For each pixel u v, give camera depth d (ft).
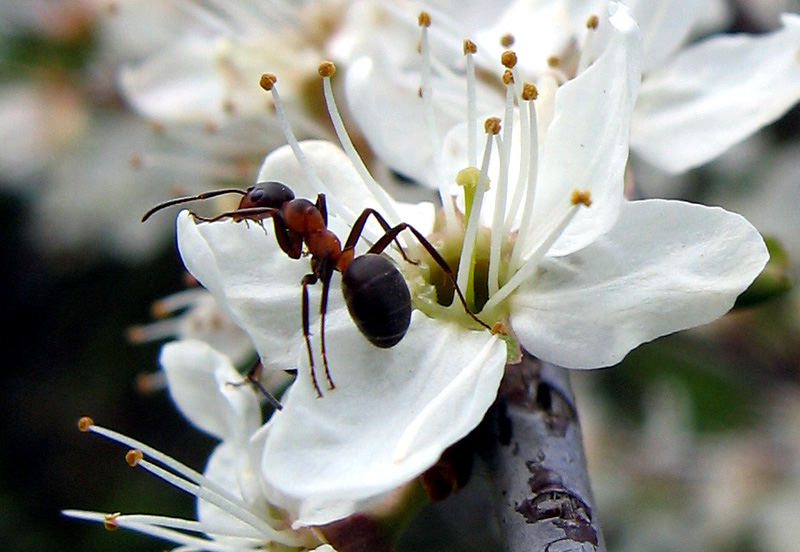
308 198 0.17
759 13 0.27
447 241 0.17
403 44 0.21
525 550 0.16
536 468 0.16
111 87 0.39
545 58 0.20
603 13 0.19
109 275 0.44
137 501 0.46
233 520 0.18
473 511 0.45
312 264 0.16
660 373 0.35
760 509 0.34
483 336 0.16
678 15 0.19
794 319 0.32
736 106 0.19
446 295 0.17
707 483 0.35
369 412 0.16
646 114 0.19
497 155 0.18
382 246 0.16
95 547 0.47
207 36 0.25
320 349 0.16
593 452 0.35
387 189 0.21
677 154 0.19
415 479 0.17
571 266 0.16
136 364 0.45
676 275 0.16
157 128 0.24
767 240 0.19
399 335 0.16
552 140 0.17
